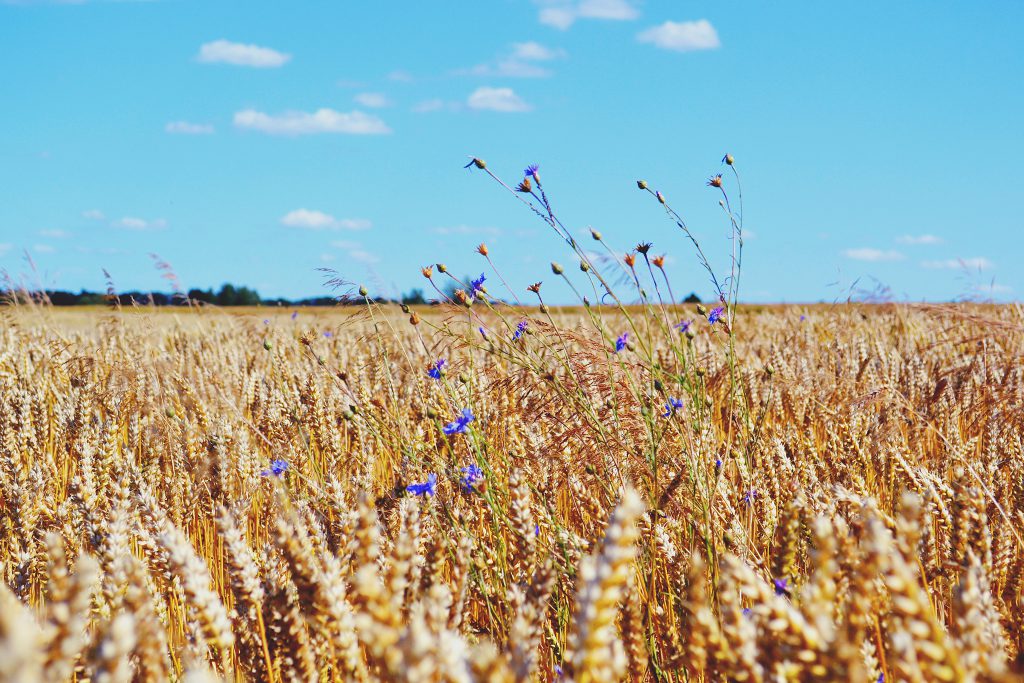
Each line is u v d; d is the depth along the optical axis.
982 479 4.11
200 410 6.01
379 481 5.01
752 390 6.09
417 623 1.26
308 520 2.91
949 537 3.00
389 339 6.57
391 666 1.33
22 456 5.26
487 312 4.98
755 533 3.81
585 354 4.26
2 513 4.08
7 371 7.07
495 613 3.40
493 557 3.54
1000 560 3.25
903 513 1.65
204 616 1.91
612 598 1.32
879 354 7.80
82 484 3.53
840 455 4.77
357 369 6.57
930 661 1.33
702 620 1.53
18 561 3.27
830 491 3.62
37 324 10.42
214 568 4.09
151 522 2.95
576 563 3.23
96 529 3.12
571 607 3.09
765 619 1.47
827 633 1.39
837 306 10.95
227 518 2.30
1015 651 2.86
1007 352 6.17
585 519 3.84
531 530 2.91
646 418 3.99
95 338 10.25
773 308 15.38
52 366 7.82
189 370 7.89
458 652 1.37
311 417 5.68
